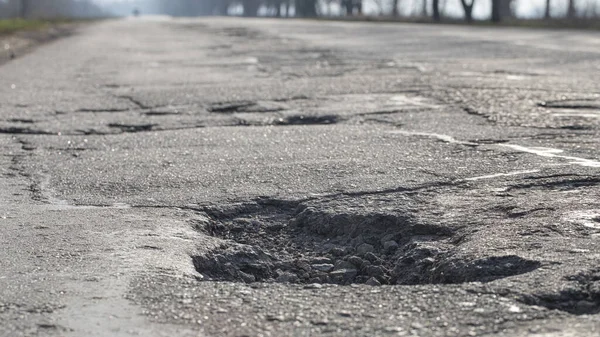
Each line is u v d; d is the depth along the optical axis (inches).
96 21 2292.1
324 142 246.7
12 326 161.0
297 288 170.1
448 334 157.6
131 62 587.2
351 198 203.6
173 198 207.8
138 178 221.0
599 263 171.6
